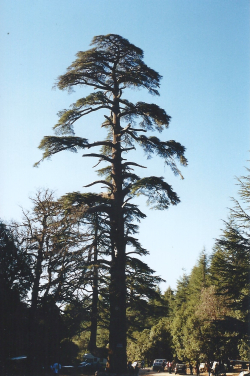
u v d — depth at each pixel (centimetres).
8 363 2784
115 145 3572
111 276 3228
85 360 4578
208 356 4181
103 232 3250
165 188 3206
